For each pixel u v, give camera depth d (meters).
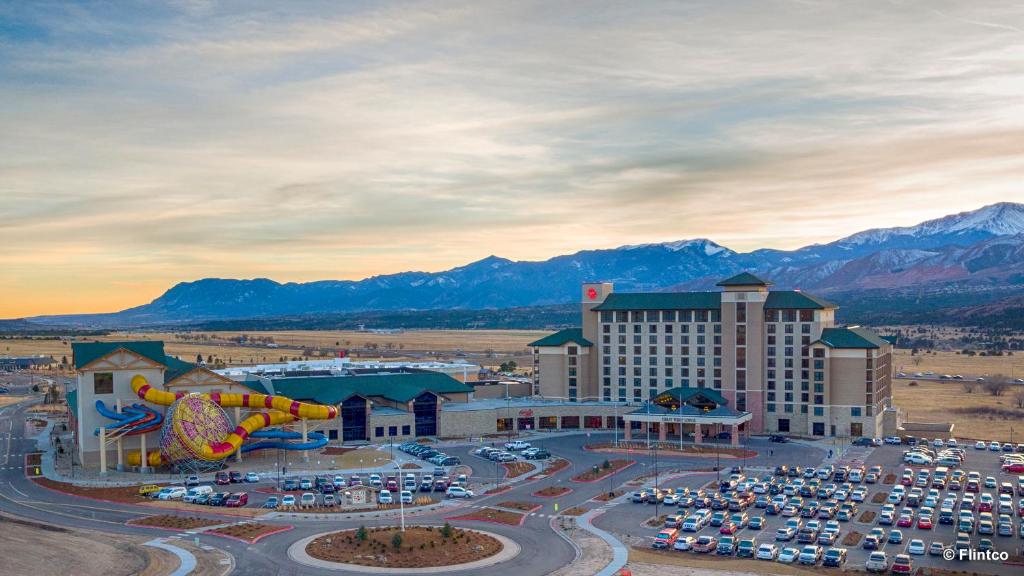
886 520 151.38
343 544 133.25
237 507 163.00
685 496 168.12
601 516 156.50
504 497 172.50
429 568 123.94
